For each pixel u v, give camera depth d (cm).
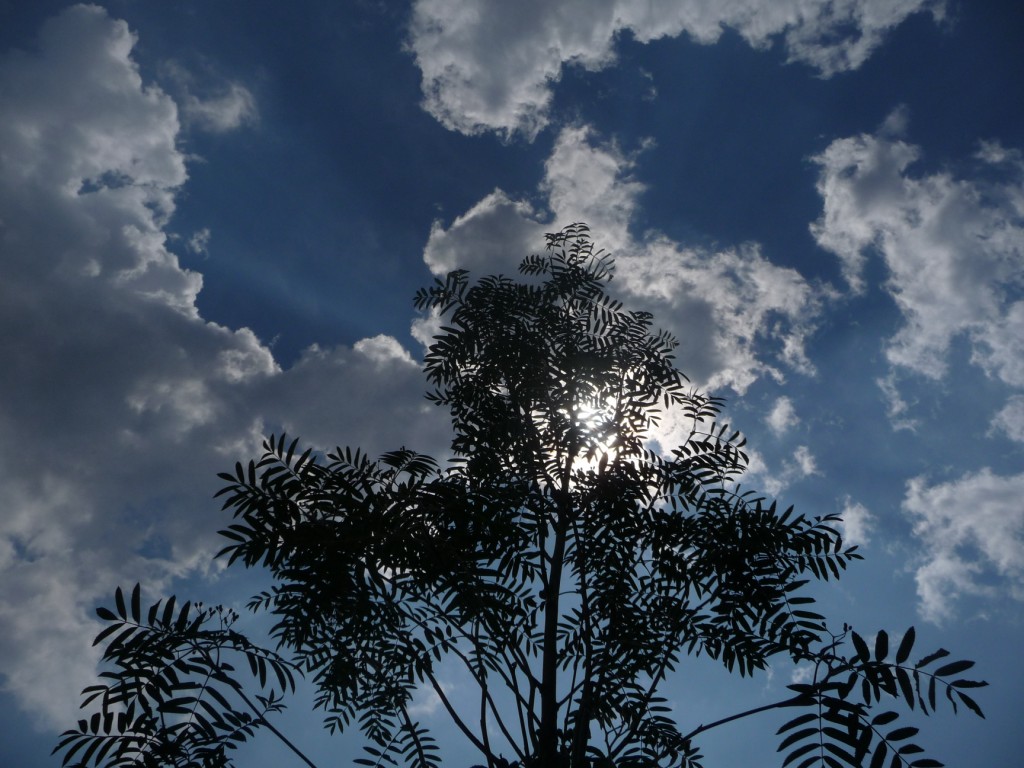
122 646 278
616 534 418
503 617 360
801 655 354
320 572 326
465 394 502
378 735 401
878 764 237
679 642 397
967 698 235
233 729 319
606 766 327
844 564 379
